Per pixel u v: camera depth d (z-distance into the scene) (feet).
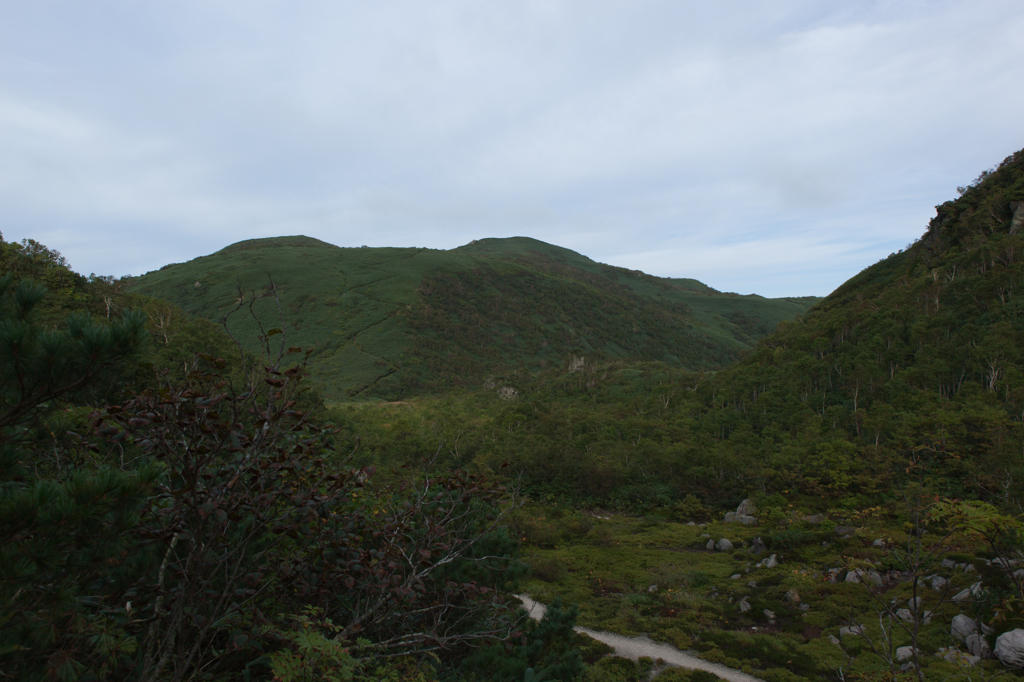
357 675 14.96
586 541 136.15
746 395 277.85
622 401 350.64
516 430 259.80
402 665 18.90
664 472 200.13
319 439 15.48
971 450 156.35
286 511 14.38
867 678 30.68
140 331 12.62
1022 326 230.68
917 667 17.81
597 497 190.60
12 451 11.94
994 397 193.67
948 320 260.83
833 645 68.49
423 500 19.03
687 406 289.33
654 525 161.38
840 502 159.43
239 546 13.62
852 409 233.96
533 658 26.96
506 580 28.81
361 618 15.30
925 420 176.65
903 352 259.80
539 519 141.59
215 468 14.53
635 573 108.06
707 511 175.11
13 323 11.48
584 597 92.53
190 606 12.91
